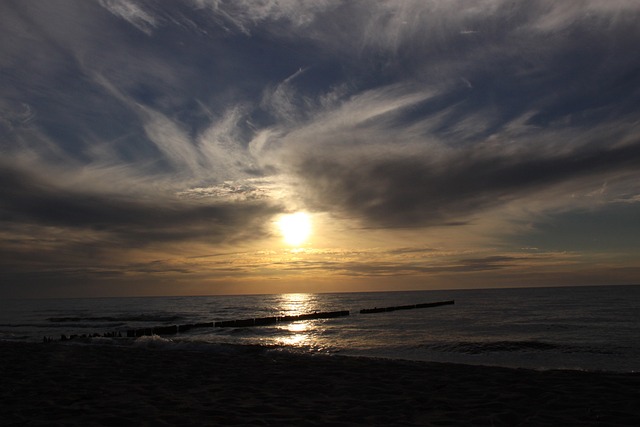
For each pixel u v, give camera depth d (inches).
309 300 4992.6
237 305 3700.8
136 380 347.6
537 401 268.1
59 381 339.9
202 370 406.6
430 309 2301.9
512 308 2203.5
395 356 652.7
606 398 272.1
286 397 283.9
